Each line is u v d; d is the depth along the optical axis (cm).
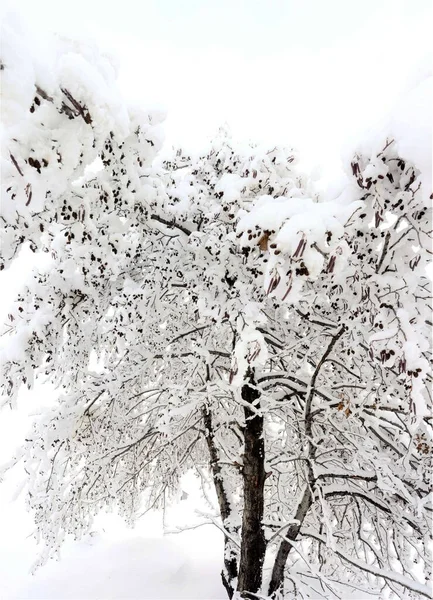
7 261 292
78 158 226
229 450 561
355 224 289
